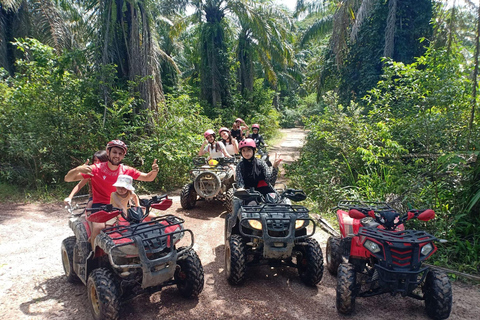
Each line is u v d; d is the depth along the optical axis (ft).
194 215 25.81
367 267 14.62
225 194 25.66
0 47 44.93
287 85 125.08
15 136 30.78
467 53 28.78
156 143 34.60
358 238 14.19
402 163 25.61
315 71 72.59
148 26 39.60
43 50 34.53
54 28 46.16
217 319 12.78
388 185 23.61
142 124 36.91
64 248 15.14
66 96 33.37
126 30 39.65
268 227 14.42
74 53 35.29
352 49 50.44
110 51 38.17
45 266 17.12
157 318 12.75
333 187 26.43
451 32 24.21
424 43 44.73
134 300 13.92
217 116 66.13
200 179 25.68
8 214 25.00
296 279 16.07
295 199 16.17
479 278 15.34
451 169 20.95
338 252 16.05
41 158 31.68
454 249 17.51
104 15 38.11
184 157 35.47
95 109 36.17
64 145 32.37
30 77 35.01
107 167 14.73
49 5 46.62
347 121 32.01
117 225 13.04
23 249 19.16
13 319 12.62
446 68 27.86
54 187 31.99
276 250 14.17
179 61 94.53
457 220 18.33
